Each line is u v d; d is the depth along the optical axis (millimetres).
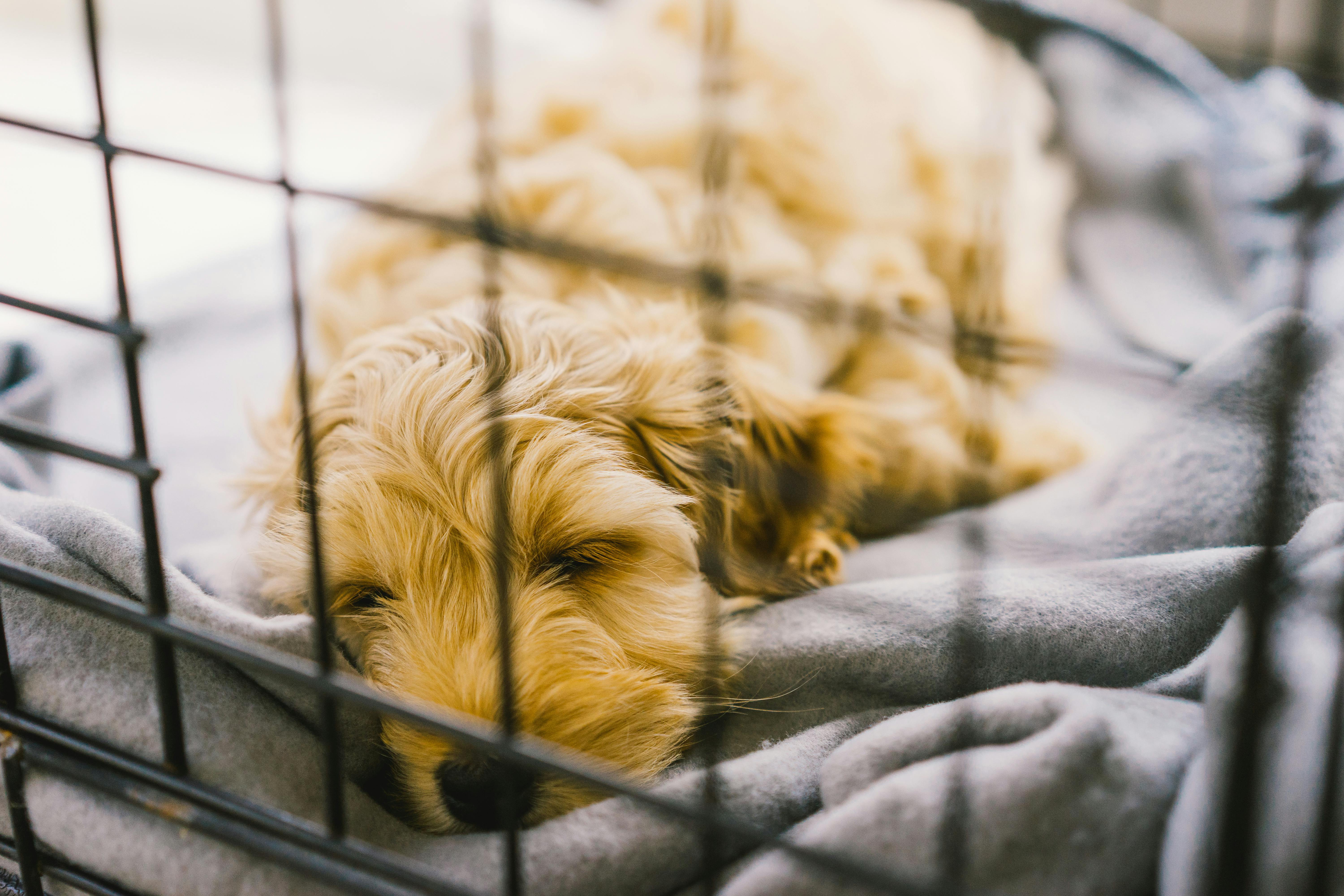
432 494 1192
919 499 1631
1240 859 582
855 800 769
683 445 1323
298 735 897
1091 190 2383
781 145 1962
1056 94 2396
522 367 1286
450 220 661
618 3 3373
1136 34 2412
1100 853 729
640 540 1257
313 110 4207
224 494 1467
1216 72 2350
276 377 1796
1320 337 1083
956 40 2434
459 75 4605
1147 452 1245
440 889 646
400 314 1615
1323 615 745
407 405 1241
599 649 1163
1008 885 717
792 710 1102
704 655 1151
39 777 844
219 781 828
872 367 1827
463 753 1023
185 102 4199
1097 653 986
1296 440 1054
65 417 1722
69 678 873
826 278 1822
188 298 2160
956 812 704
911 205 2090
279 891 781
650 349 1356
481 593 1164
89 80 4371
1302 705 686
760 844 766
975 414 1014
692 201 1782
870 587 1185
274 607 1221
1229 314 2053
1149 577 1033
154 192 3328
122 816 815
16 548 938
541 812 1036
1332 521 866
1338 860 659
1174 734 791
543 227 1680
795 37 2111
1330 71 549
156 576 734
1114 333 2148
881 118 2131
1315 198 541
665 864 840
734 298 808
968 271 1895
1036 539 1264
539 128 2021
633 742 1092
